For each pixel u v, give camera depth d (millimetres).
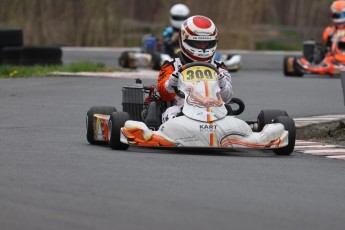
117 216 22078
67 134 40531
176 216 22297
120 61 92438
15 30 93750
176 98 35875
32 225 20859
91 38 131250
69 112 49594
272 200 24938
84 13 130750
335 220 22812
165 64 36500
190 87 34656
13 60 87938
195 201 24297
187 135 32969
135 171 28891
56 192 24828
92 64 82750
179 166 30344
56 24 129500
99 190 25328
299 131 44344
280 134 34094
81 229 20562
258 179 28344
